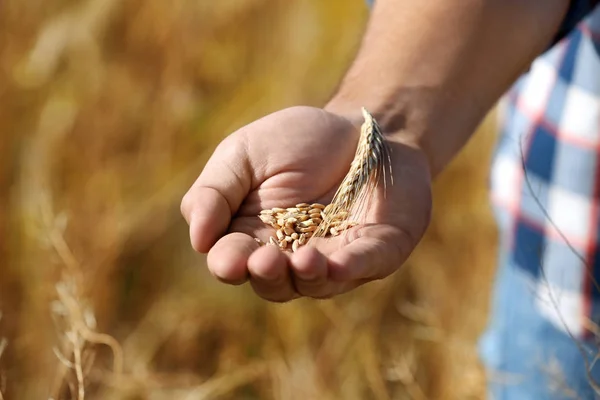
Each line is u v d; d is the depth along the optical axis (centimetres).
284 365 126
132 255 147
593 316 110
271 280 83
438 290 145
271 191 91
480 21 95
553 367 106
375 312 139
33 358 128
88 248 138
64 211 133
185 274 146
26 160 140
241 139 91
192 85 159
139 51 158
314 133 92
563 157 110
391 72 96
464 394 124
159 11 157
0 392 100
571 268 110
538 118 112
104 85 152
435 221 157
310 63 160
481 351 120
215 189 90
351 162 93
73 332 98
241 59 163
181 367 140
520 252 114
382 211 90
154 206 148
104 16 154
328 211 91
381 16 98
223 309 140
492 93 96
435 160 95
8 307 131
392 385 133
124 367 134
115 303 141
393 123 94
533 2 95
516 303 115
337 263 84
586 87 108
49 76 147
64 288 106
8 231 133
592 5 97
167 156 153
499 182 116
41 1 151
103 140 148
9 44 147
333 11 163
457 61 95
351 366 132
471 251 152
